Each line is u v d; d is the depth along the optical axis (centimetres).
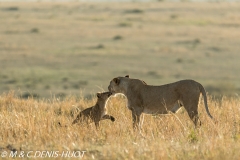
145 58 11338
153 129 2511
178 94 2577
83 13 19862
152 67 10544
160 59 11306
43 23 15975
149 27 16038
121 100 3081
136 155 2030
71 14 19300
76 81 9031
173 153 2052
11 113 2784
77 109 2980
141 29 15512
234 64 10775
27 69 9950
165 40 13800
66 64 10525
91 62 10788
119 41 13538
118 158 2005
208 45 12912
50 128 2442
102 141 2286
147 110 2633
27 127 2473
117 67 10438
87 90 8169
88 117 2620
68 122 2605
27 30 14575
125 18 18162
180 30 15325
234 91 7581
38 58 10931
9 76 9256
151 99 2609
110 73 9881
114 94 2694
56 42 13012
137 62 10944
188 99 2550
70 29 15050
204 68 10406
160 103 2602
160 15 19325
